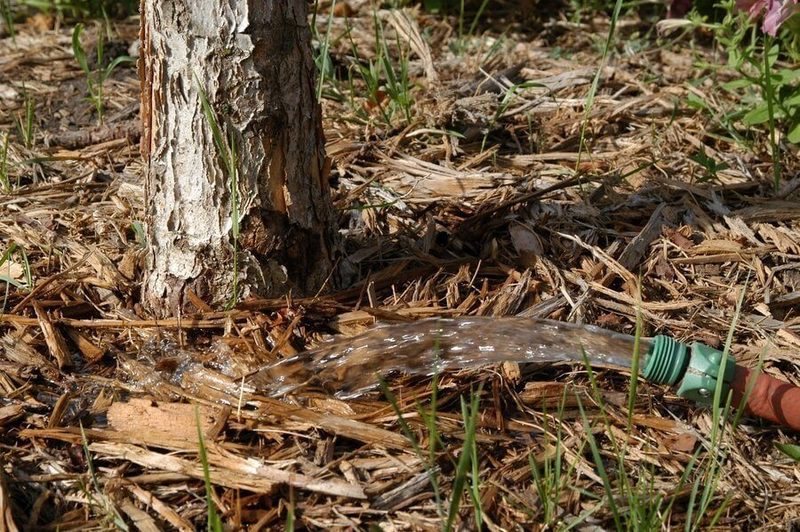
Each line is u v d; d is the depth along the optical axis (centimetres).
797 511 246
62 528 236
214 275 294
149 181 290
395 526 238
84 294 315
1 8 534
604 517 242
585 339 276
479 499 238
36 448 258
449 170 382
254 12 269
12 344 293
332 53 475
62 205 364
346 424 261
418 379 280
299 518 239
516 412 273
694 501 246
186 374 282
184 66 273
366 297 312
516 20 527
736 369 262
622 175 374
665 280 327
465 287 319
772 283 325
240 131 278
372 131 407
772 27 361
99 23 524
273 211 289
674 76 459
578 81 447
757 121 382
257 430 262
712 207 359
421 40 470
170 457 251
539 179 379
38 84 464
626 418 271
